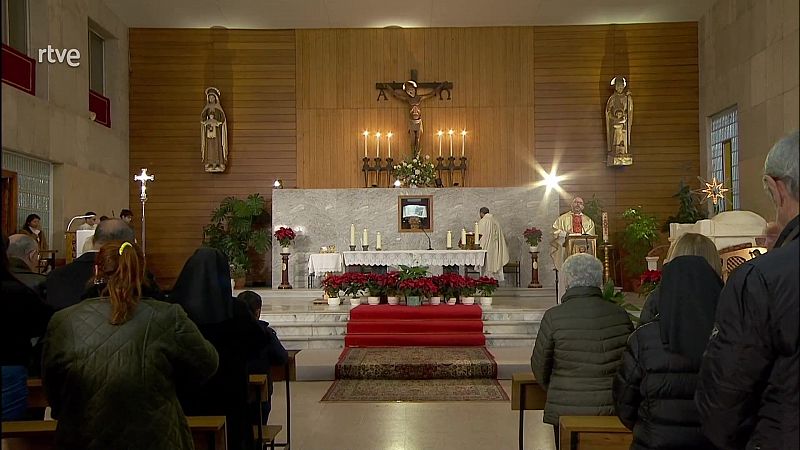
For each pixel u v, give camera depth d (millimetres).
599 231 17719
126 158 18234
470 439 6809
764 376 2234
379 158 18438
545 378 4547
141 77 18500
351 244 15664
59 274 4695
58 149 14203
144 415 2998
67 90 14734
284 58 18703
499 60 18688
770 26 14453
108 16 17188
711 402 2318
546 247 17047
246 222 17562
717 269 3518
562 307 4418
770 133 14500
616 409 3221
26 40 13703
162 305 3162
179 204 18438
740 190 16031
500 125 18625
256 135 18641
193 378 3186
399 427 7273
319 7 17484
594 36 18625
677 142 18453
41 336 3705
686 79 18484
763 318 2201
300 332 12102
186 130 18516
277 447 6414
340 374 9859
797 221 2309
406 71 18688
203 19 18156
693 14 18141
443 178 18469
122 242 3197
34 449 3625
